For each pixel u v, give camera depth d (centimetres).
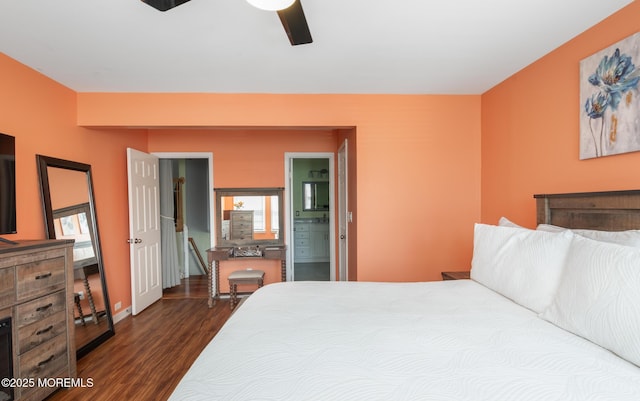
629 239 139
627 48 171
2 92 225
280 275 453
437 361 112
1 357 177
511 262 183
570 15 184
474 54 236
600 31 191
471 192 328
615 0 170
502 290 185
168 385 226
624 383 97
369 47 223
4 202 211
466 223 328
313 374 104
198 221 594
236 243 448
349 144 368
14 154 220
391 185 323
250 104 316
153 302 415
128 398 211
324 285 214
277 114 318
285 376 103
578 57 208
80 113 305
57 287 212
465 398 92
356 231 327
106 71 260
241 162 451
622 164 178
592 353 115
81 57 234
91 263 300
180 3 135
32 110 251
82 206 298
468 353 117
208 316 367
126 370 246
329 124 320
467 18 187
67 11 176
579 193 190
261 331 137
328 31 201
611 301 116
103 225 337
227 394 96
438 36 209
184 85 295
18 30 195
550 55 232
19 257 186
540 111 243
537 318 149
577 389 95
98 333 295
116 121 308
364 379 101
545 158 238
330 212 462
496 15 185
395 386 98
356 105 321
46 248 204
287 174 455
